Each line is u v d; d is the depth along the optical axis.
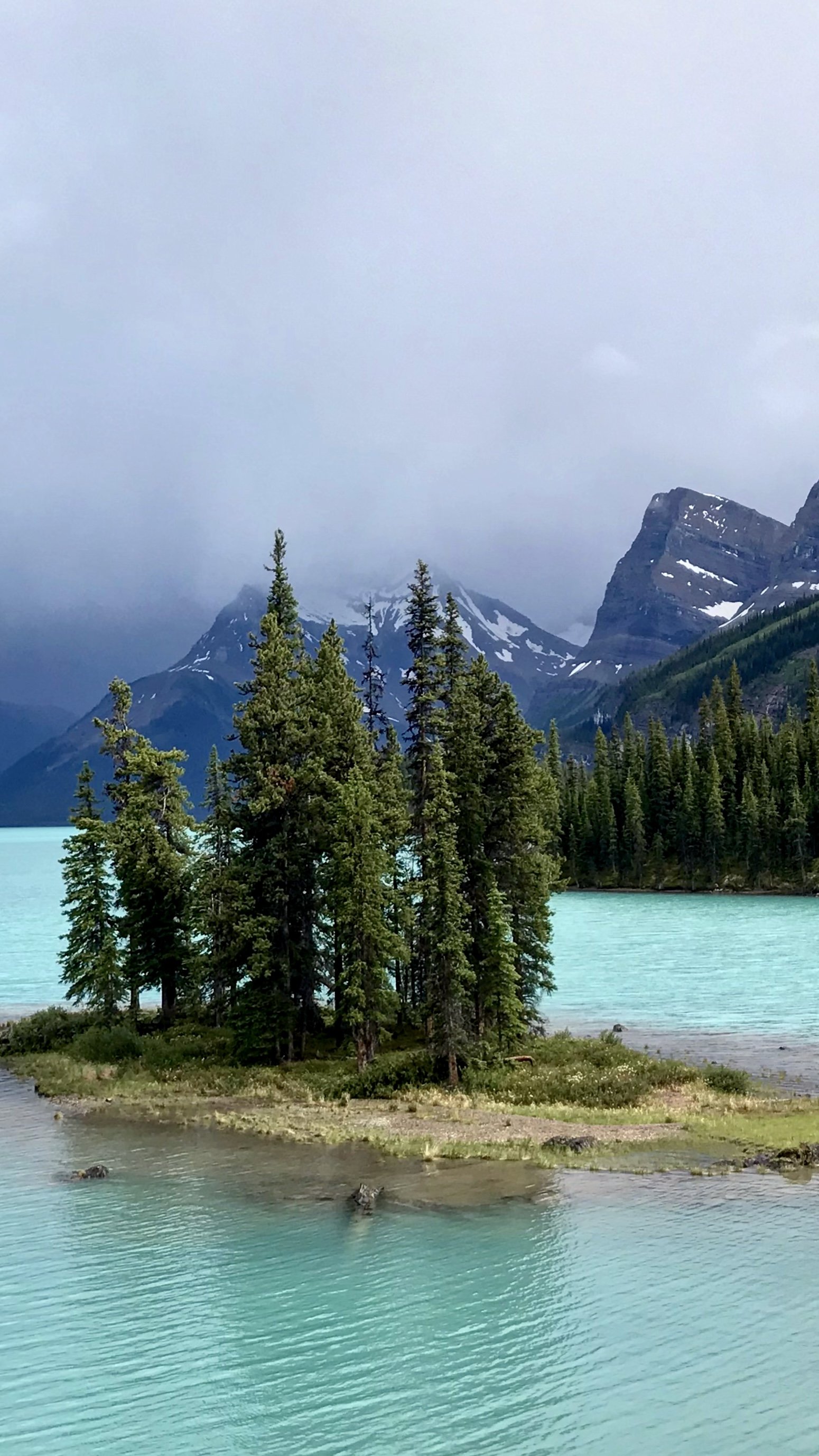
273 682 51.97
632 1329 21.17
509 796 49.44
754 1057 48.34
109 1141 36.19
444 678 49.81
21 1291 23.52
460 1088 43.00
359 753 51.50
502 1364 19.81
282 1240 26.27
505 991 45.62
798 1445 16.98
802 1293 22.44
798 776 172.50
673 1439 17.30
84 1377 19.88
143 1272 24.45
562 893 174.88
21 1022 59.22
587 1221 27.12
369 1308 22.41
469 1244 25.77
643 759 191.88
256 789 50.41
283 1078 45.25
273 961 48.84
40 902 169.25
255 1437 17.61
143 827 57.03
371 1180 31.09
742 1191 29.25
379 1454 17.14
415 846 49.97
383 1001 45.69
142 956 56.84
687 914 132.50
